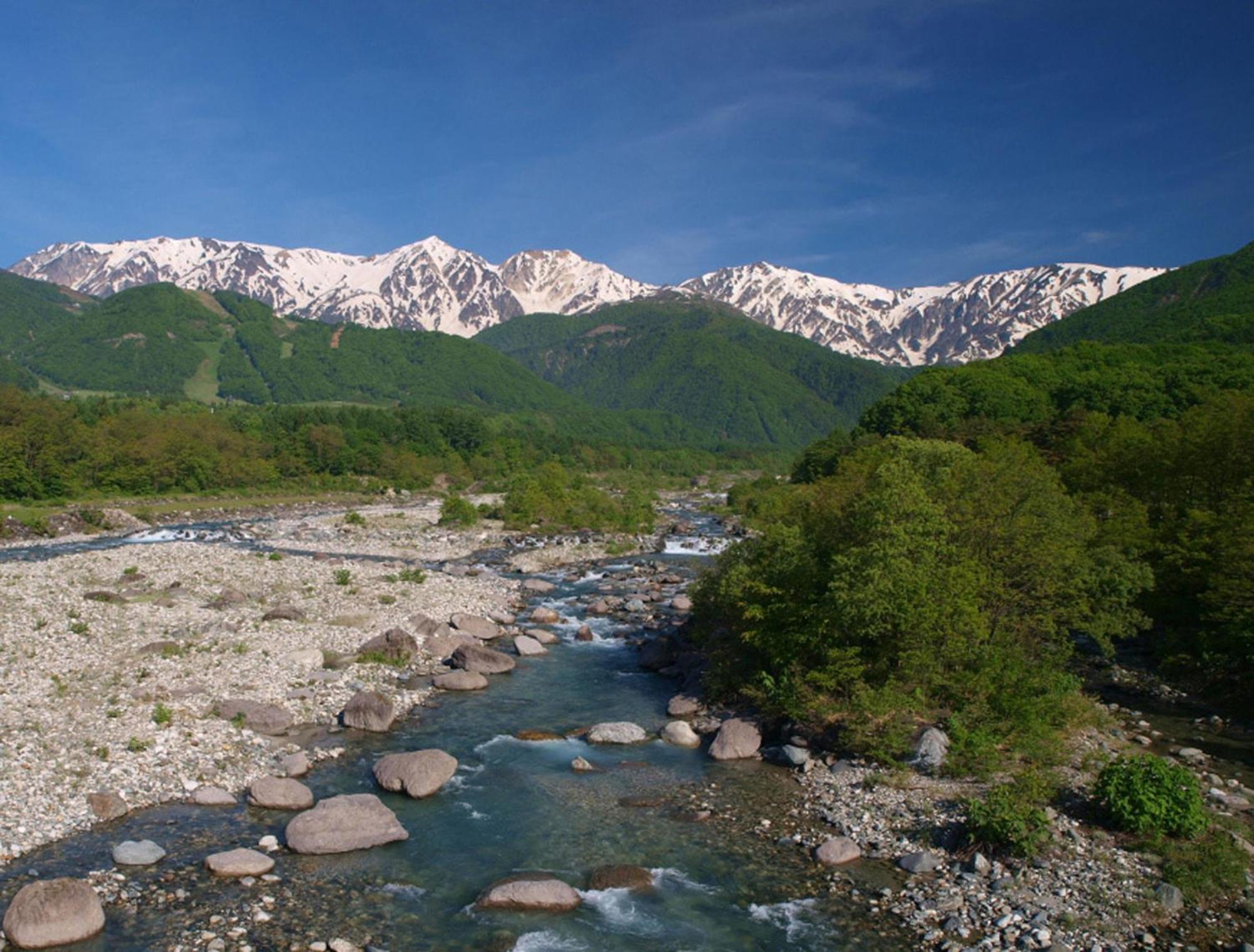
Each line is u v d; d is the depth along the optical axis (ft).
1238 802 83.71
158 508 360.07
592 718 118.52
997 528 119.24
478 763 99.86
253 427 544.62
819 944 62.49
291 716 110.83
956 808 83.66
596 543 303.27
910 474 116.26
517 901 67.10
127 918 62.95
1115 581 131.95
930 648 102.94
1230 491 150.61
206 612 153.58
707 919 66.08
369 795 82.53
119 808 80.07
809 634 108.99
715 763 101.19
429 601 180.55
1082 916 64.39
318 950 59.88
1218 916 64.28
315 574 200.13
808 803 88.79
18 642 122.42
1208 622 135.13
